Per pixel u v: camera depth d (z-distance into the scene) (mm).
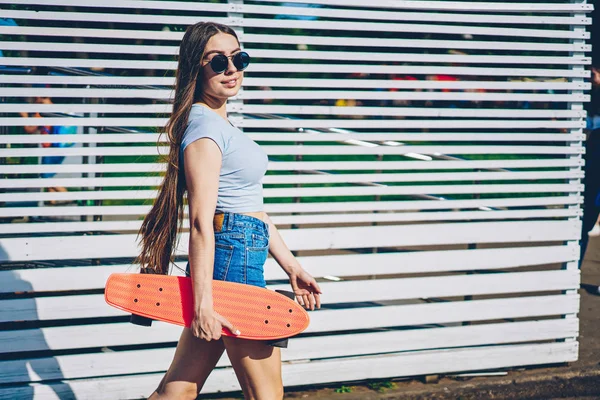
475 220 5191
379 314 4625
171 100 3588
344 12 4367
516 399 4707
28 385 4129
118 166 4066
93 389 4195
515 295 6133
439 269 4711
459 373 4895
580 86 4840
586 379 5000
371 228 4547
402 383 4766
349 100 5074
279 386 3061
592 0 6816
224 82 2965
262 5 4199
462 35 5027
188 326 2943
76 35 3959
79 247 4102
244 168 2932
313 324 4512
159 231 3029
